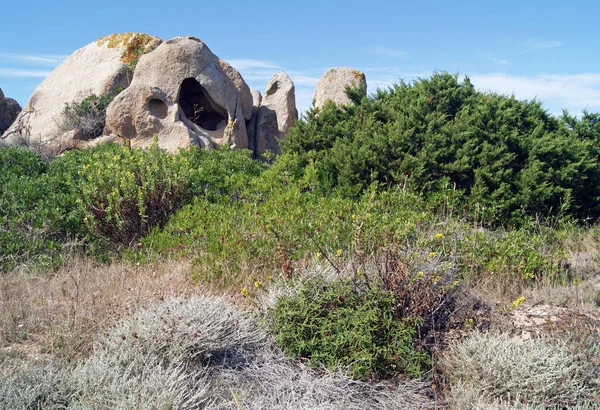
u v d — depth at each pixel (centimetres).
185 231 717
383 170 919
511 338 488
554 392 425
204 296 537
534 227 873
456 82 1073
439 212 841
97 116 1356
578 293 635
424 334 505
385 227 609
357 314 470
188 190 849
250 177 934
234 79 1448
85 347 470
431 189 912
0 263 679
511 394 429
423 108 1012
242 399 411
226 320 471
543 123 1062
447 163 931
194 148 1054
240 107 1411
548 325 510
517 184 920
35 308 541
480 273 658
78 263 686
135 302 520
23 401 371
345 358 456
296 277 548
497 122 986
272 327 491
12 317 523
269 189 865
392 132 946
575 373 438
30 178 862
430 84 1062
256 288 571
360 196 883
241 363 457
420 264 538
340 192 893
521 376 431
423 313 504
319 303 482
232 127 1354
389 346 460
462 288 574
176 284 580
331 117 1094
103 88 1437
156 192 799
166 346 442
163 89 1323
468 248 670
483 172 902
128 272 639
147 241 722
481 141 968
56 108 1503
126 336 449
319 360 458
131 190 780
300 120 1093
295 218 696
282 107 1570
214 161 987
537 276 683
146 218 778
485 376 442
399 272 505
